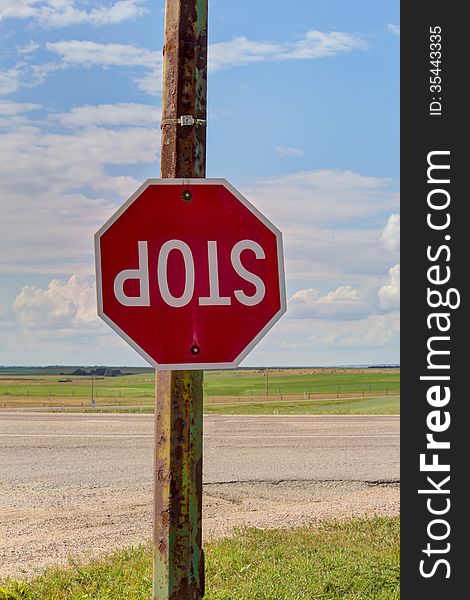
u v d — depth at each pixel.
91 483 13.29
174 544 3.31
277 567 7.49
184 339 3.38
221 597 6.38
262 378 121.25
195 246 3.42
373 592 6.75
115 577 7.29
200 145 3.48
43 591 6.95
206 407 39.34
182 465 3.33
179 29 3.46
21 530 10.13
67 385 112.19
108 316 3.36
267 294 3.43
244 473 14.12
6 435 19.11
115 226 3.39
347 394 66.38
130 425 21.52
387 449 16.95
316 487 13.06
